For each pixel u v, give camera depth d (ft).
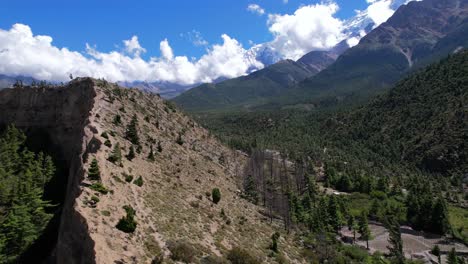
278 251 220.84
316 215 334.44
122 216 156.46
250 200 331.77
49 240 195.00
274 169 511.40
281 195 370.94
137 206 176.14
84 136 230.27
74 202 150.92
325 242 266.77
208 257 159.63
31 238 193.26
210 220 216.74
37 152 302.04
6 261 177.37
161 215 183.83
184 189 248.73
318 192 451.94
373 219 391.86
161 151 294.66
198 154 363.76
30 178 247.29
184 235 174.60
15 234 188.55
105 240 134.51
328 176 518.37
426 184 457.27
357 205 427.74
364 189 477.36
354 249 304.71
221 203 267.18
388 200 444.55
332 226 351.87
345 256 281.74
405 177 556.51
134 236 147.33
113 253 130.21
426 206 375.66
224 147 471.62
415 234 359.66
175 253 148.97
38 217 210.38
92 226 138.31
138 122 312.71
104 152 212.02
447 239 347.97
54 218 212.84
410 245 329.72
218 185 313.53
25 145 305.53
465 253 314.35
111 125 268.82
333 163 586.04
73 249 137.39
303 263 226.58
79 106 308.19
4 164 265.13
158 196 207.51
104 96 310.24
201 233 188.24
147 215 173.58
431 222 364.58
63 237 144.97
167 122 384.06
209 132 508.12
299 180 484.33
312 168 561.02
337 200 403.95
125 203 169.89
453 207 441.27
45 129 318.04
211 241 185.26
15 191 215.31
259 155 506.89
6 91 342.23
